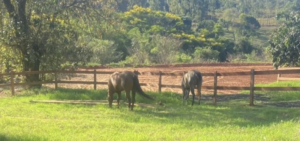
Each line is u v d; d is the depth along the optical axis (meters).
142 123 9.97
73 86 19.94
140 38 50.84
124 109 12.13
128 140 7.54
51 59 17.39
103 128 9.12
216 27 73.44
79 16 18.75
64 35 17.58
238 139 7.25
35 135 8.00
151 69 31.36
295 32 14.22
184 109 12.33
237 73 13.12
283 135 7.30
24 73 15.95
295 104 12.96
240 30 79.06
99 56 39.12
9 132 8.39
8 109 11.85
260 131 8.23
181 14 94.88
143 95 12.02
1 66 17.84
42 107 12.34
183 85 13.50
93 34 19.64
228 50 63.00
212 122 10.09
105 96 14.38
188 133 8.48
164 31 60.72
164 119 10.52
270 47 15.14
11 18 16.78
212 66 36.06
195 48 55.91
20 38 16.42
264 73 12.83
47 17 17.47
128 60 39.97
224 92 17.02
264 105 13.02
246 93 16.25
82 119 10.40
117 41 47.41
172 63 40.06
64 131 8.72
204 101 14.08
